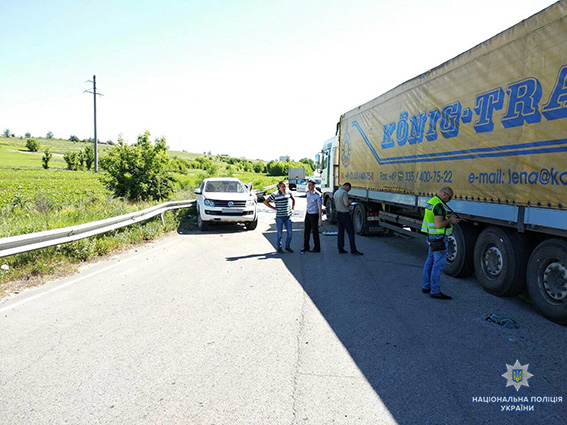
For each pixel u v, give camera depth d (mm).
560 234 4812
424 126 8125
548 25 4914
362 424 2975
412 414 3105
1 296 6066
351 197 13117
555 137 4816
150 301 5863
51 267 7500
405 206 9141
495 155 5922
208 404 3221
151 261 8648
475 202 6430
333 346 4340
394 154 9664
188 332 4703
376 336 4621
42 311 5406
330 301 5926
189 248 10289
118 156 19500
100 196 19234
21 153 121062
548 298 5203
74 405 3207
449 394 3393
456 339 4547
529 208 5262
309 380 3611
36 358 4020
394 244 11109
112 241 9852
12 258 7387
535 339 4566
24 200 18344
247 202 13711
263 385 3520
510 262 5828
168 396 3338
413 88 8625
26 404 3219
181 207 15500
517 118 5453
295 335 4637
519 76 5414
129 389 3445
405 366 3891
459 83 6855
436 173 7668
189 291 6391
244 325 4938
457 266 7180
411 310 5543
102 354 4109
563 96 4695
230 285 6762
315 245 9914
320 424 2967
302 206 24141
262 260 8852
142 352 4160
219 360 3986
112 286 6648
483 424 2982
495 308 5672
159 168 20094
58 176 51500
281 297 6105
